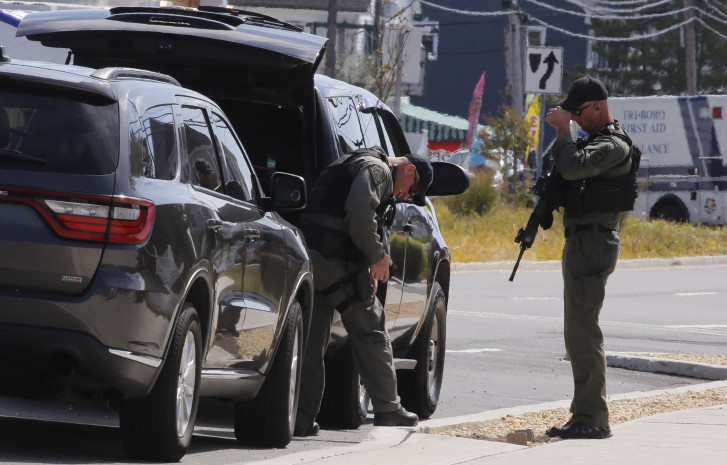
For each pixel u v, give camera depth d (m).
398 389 35.53
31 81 22.73
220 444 28.16
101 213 22.14
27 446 24.92
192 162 25.23
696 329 63.06
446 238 101.94
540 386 43.53
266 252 27.17
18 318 21.75
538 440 29.95
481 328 59.91
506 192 121.44
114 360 22.09
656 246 112.94
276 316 27.72
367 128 33.91
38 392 23.06
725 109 132.88
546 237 105.69
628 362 48.84
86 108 22.94
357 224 29.34
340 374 32.19
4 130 22.50
